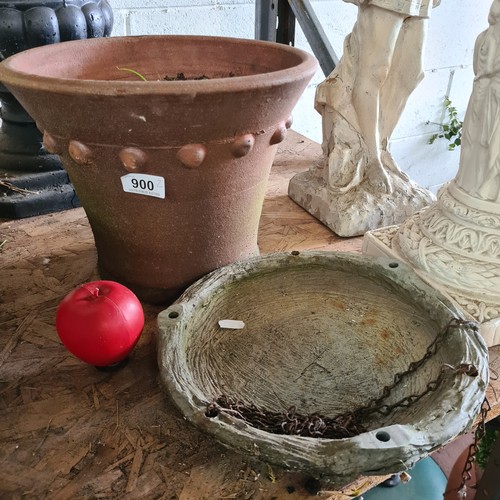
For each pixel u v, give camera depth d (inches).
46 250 43.4
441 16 84.0
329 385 30.9
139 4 61.6
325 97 45.6
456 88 94.0
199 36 39.2
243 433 22.9
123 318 28.0
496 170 32.0
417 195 48.0
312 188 49.8
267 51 36.7
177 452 26.7
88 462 26.0
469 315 32.9
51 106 27.1
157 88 25.1
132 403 29.5
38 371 31.5
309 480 25.4
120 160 28.9
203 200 31.6
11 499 24.2
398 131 92.5
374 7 39.5
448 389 25.7
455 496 44.2
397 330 33.0
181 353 27.7
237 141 29.2
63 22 40.8
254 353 32.7
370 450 21.8
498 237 33.4
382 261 34.4
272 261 34.9
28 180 47.3
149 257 34.1
